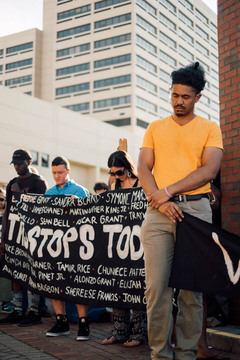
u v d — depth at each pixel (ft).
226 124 15.51
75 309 17.47
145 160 10.21
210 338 12.99
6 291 19.76
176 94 9.59
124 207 13.70
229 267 9.08
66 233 15.07
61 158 16.75
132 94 222.69
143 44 232.53
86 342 14.06
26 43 255.91
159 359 9.70
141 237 9.95
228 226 14.98
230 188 15.06
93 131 172.24
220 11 16.28
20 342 14.01
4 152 139.13
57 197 15.71
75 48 245.04
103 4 238.07
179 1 241.55
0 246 17.83
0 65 263.08
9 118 141.49
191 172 9.50
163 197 9.40
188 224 9.41
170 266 9.73
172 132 9.92
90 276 14.10
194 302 9.74
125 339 14.02
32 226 16.33
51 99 248.32
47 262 15.35
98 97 232.73
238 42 15.40
